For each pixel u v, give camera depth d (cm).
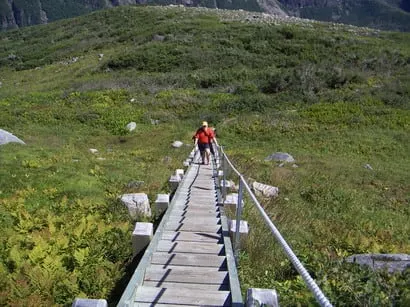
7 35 9806
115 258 759
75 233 840
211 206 1063
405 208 1566
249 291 423
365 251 973
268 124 2945
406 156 2383
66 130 3008
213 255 691
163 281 586
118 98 3753
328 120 2941
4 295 591
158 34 6066
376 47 5069
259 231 852
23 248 810
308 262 739
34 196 1230
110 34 7075
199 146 1922
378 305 519
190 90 3972
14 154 1767
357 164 2175
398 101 3194
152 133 2947
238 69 4534
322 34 5531
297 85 3734
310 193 1531
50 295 609
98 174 1558
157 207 1023
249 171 1798
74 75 5172
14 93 4534
